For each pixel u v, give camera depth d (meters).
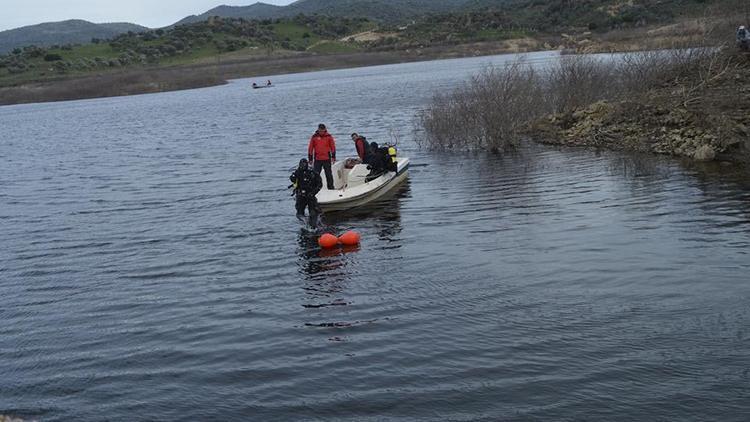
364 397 7.64
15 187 24.72
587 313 9.36
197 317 10.41
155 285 12.10
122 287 12.14
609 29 106.69
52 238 16.22
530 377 7.79
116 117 60.69
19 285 12.68
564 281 10.59
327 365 8.46
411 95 53.31
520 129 26.48
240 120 46.69
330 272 12.00
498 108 24.92
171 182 23.06
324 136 17.27
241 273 12.37
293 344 9.14
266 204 18.16
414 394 7.62
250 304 10.77
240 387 8.09
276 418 7.36
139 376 8.57
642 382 7.50
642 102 23.94
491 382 7.75
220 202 18.91
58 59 140.00
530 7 173.00
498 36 145.00
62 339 9.94
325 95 64.06
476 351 8.52
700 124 20.61
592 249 11.98
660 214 13.76
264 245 14.10
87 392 8.25
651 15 103.19
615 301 9.68
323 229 15.05
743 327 8.56
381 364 8.38
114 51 152.12
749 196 14.42
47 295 12.01
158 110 65.12
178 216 17.53
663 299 9.60
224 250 13.96
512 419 7.02
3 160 34.16
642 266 10.93
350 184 17.78
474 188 17.97
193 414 7.57
